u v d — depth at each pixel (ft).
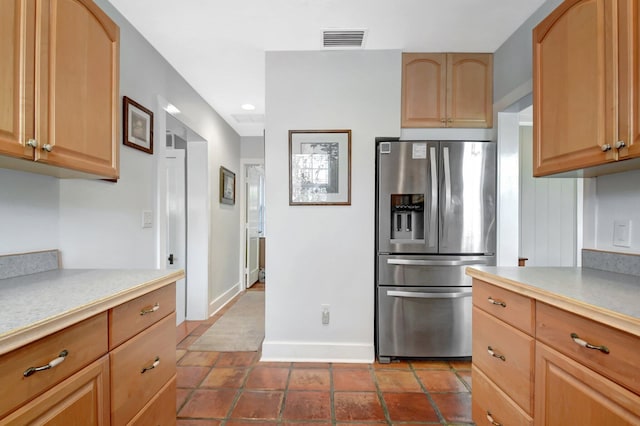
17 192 4.29
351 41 7.32
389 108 7.75
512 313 3.98
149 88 7.29
